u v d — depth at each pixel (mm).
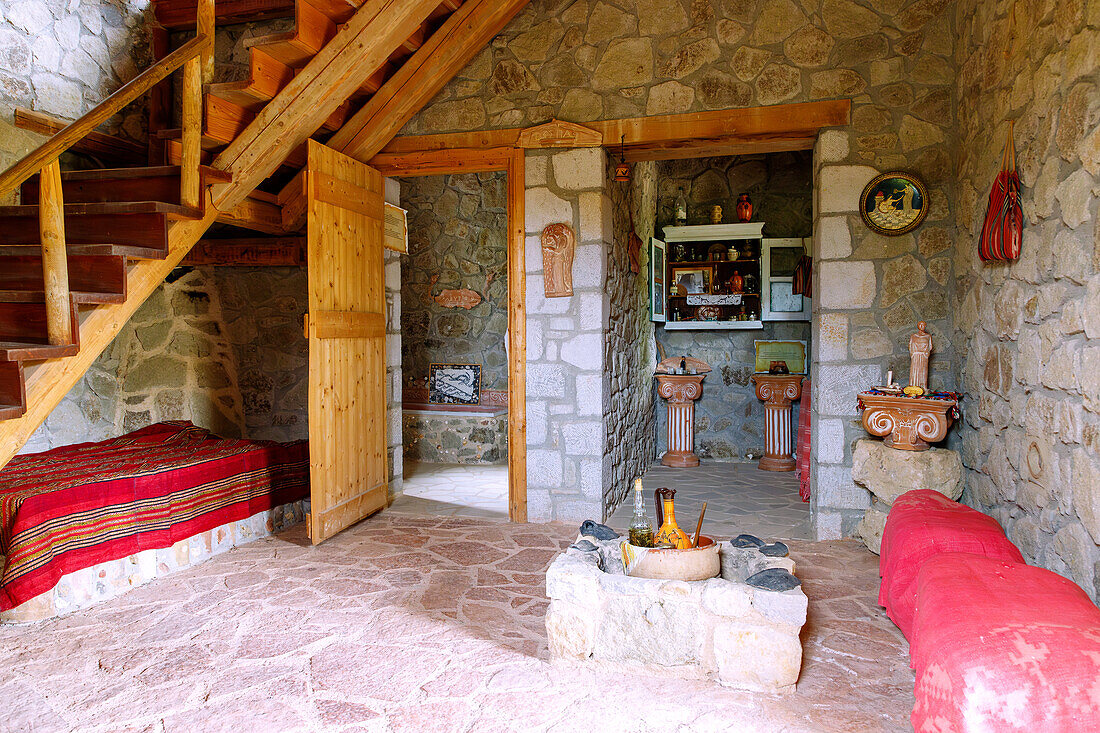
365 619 2926
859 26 3939
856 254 3986
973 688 1592
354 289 4301
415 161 4594
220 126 3602
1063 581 2027
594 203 4348
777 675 2293
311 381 3838
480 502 5027
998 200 3047
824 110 3982
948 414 3699
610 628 2447
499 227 6742
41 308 2830
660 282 6586
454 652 2615
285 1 4555
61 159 4031
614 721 2139
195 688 2350
